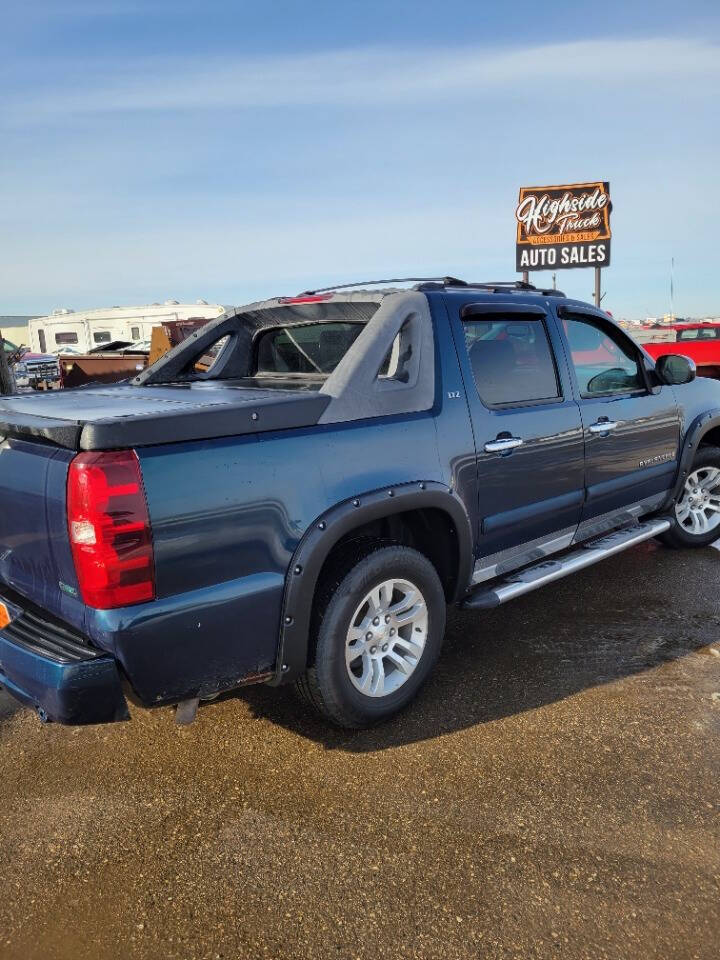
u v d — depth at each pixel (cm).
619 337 434
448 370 324
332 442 273
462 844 239
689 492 507
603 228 1653
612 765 278
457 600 340
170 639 234
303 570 261
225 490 241
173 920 213
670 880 222
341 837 244
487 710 319
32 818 259
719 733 296
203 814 258
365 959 198
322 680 280
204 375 409
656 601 433
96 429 219
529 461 356
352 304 338
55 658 228
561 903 214
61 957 201
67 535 226
